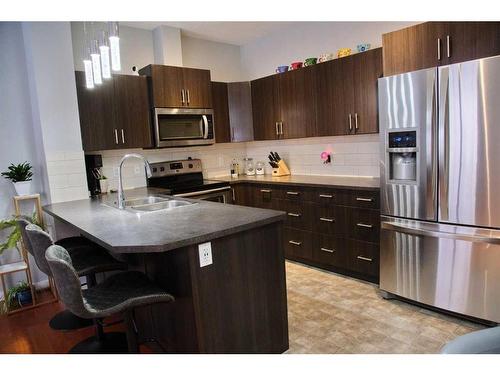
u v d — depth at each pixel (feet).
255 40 16.07
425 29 8.73
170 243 5.39
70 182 11.05
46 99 10.53
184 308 6.18
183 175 14.76
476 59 7.73
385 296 9.57
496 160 7.30
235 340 6.53
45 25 10.39
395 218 9.12
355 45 12.60
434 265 8.43
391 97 8.80
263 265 6.89
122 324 8.96
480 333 3.83
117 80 11.93
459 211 7.91
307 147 14.39
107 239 5.81
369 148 12.43
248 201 14.37
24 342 8.38
